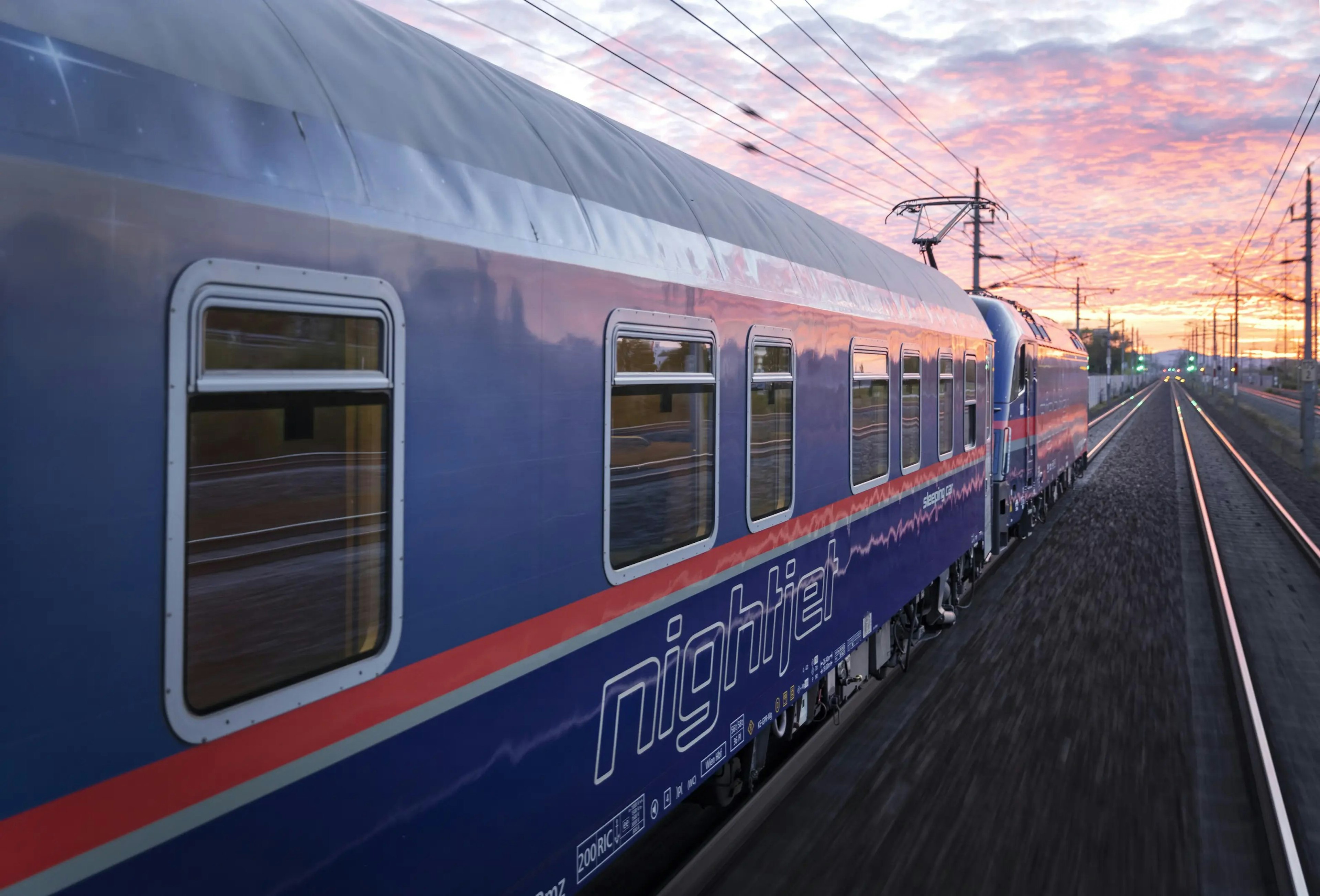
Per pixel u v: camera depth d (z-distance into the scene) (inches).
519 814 121.0
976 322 390.6
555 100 155.1
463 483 109.0
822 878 199.0
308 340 89.5
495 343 113.5
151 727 75.8
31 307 67.9
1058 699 313.9
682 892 187.3
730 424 174.2
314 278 89.3
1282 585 488.4
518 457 118.2
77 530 70.4
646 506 148.5
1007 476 502.3
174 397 76.9
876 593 269.1
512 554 117.8
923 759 262.8
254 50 93.9
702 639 168.1
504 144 124.7
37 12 74.0
